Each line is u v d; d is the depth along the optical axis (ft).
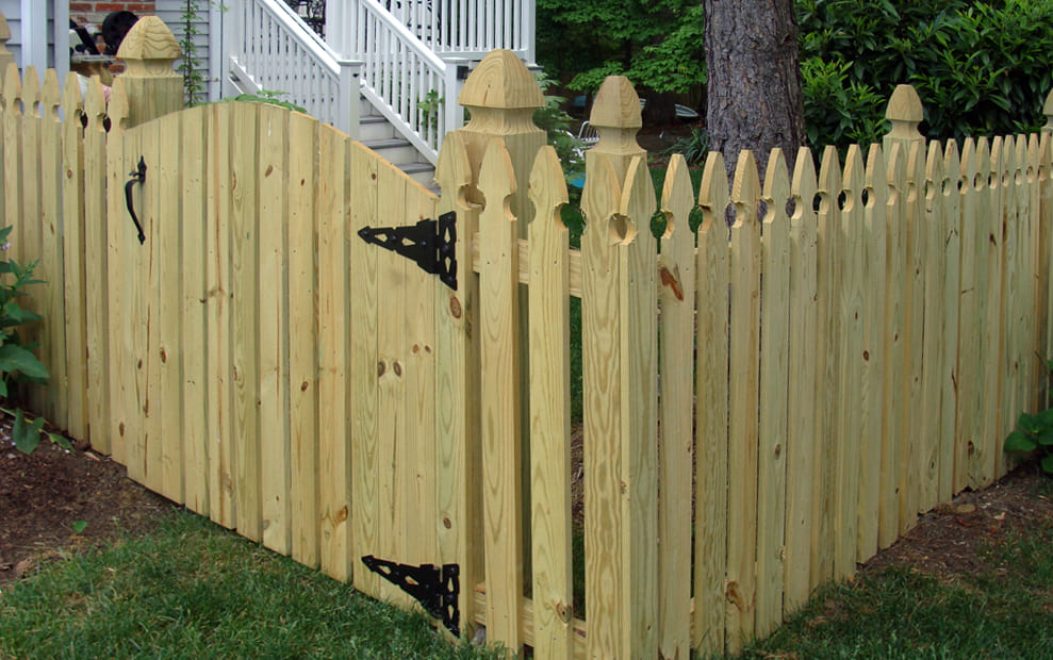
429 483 11.71
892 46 23.36
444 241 11.09
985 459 15.76
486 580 11.37
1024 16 22.99
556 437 10.50
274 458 13.23
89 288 15.15
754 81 15.51
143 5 33.04
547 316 10.34
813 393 11.98
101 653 11.31
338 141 11.94
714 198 10.39
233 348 13.44
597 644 10.60
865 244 12.50
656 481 10.39
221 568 13.01
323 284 12.39
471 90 10.86
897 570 13.37
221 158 13.14
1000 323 15.65
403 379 11.76
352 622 11.99
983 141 14.66
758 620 11.77
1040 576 13.52
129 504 14.51
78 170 15.01
